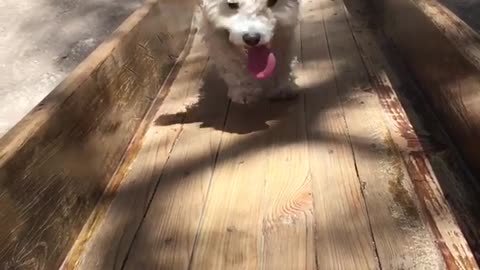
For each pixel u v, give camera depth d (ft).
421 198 1.55
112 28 4.02
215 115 2.12
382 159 1.74
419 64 2.09
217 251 1.41
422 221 1.46
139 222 1.54
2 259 1.11
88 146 1.57
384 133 1.88
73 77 1.57
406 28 2.28
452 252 1.35
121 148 1.85
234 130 2.00
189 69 2.55
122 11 4.31
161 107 2.20
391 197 1.56
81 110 1.54
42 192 1.29
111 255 1.43
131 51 2.01
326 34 2.89
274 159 1.79
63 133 1.41
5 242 1.13
